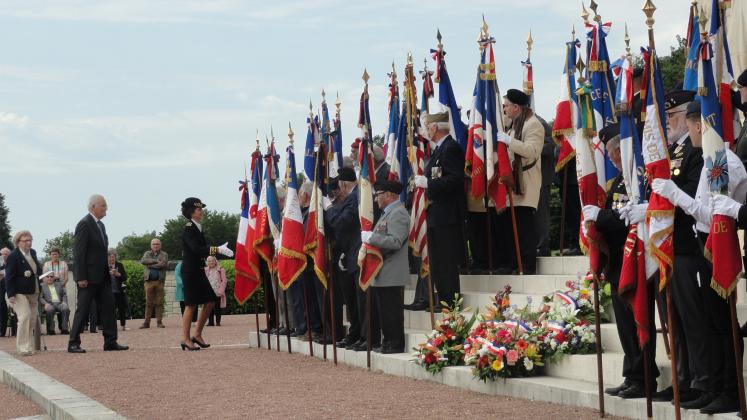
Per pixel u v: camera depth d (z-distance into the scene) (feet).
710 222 22.12
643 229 24.57
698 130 23.35
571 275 36.73
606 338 30.99
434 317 38.63
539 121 40.60
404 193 43.75
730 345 23.54
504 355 30.83
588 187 26.81
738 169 21.80
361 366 40.91
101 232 54.65
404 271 39.70
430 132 40.11
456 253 39.60
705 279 23.54
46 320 76.38
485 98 40.65
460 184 39.55
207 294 53.98
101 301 54.80
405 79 43.42
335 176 47.91
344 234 42.68
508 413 27.35
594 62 38.01
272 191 50.16
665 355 27.91
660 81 23.29
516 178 40.16
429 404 29.81
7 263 53.06
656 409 24.73
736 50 41.34
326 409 29.78
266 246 50.47
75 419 28.94
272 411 29.99
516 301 36.83
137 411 31.53
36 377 41.06
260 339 54.39
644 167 25.00
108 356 50.75
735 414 22.91
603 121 38.09
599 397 26.21
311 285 47.83
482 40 40.73
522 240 40.40
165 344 59.31
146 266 80.53
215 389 36.06
